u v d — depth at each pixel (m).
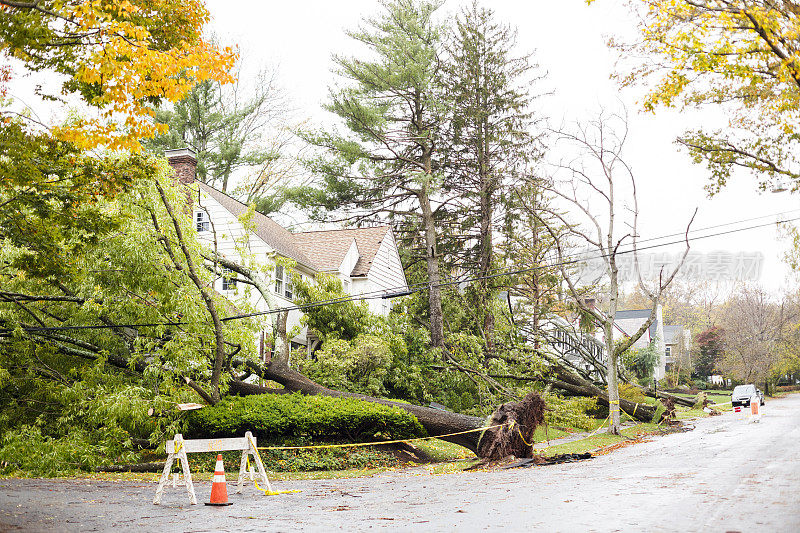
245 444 12.82
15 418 19.50
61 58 11.68
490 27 41.66
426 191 36.03
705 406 44.75
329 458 19.23
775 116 17.86
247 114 46.09
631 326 80.06
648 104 16.77
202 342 19.83
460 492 12.20
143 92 11.35
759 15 13.88
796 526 7.54
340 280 31.92
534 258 41.28
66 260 15.15
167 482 11.46
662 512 8.80
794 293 70.56
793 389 83.75
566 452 21.56
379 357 28.55
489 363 33.78
